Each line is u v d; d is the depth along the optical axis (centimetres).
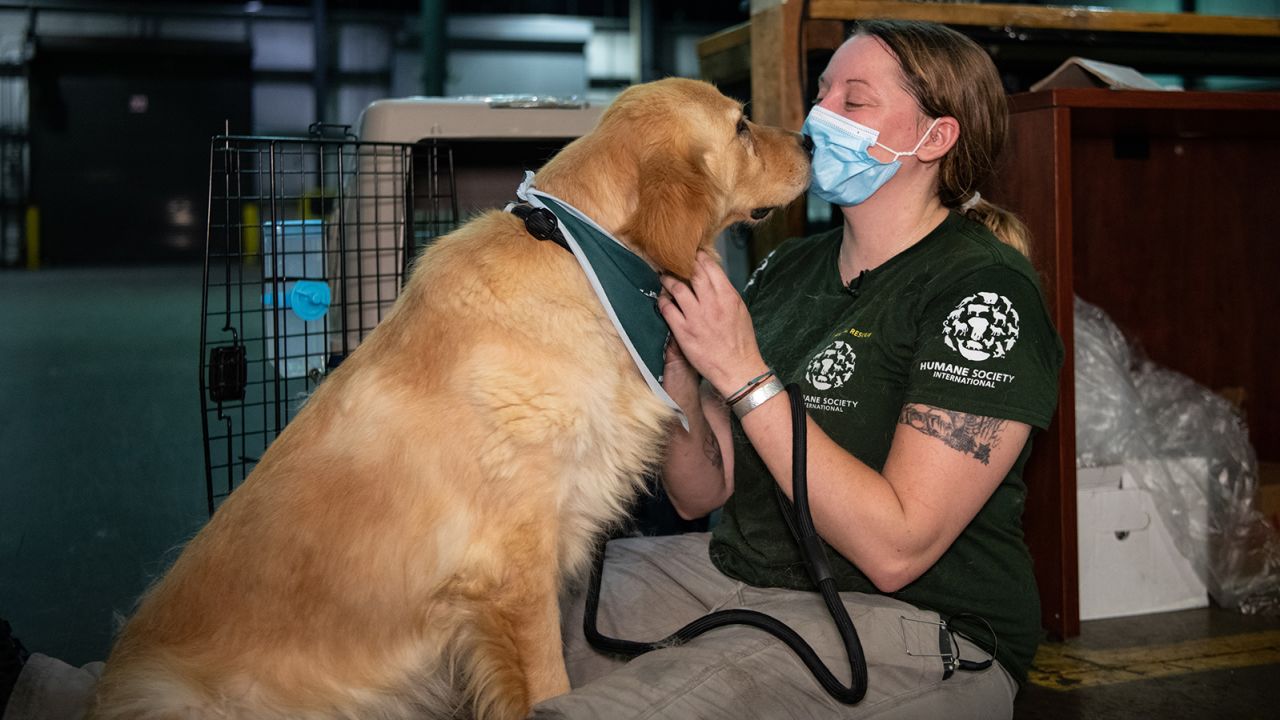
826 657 168
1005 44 329
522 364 176
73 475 442
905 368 184
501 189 307
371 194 292
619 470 192
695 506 230
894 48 198
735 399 175
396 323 189
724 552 202
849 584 184
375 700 178
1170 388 316
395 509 177
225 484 428
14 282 1706
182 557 186
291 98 2327
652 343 190
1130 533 279
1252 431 363
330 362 273
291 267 291
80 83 2241
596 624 202
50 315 1150
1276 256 361
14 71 2195
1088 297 345
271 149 241
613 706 153
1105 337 305
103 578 318
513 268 182
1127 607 280
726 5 2436
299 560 175
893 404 185
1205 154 352
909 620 171
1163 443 300
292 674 173
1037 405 170
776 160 212
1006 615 179
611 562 221
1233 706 224
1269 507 293
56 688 187
